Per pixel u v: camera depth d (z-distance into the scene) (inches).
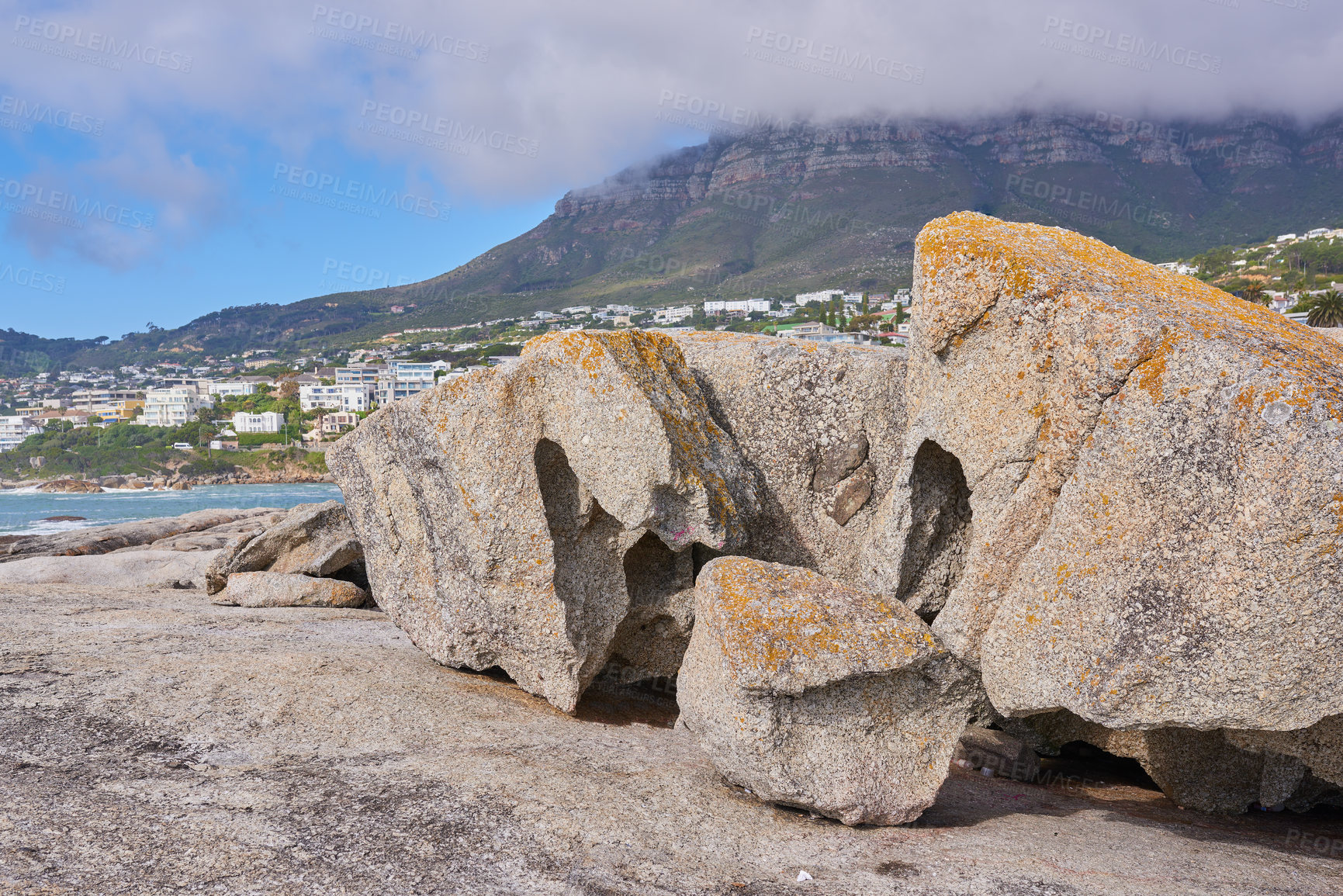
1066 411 219.0
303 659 319.6
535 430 301.0
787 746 220.5
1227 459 178.2
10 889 156.3
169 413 7268.7
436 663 348.5
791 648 215.3
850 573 336.5
